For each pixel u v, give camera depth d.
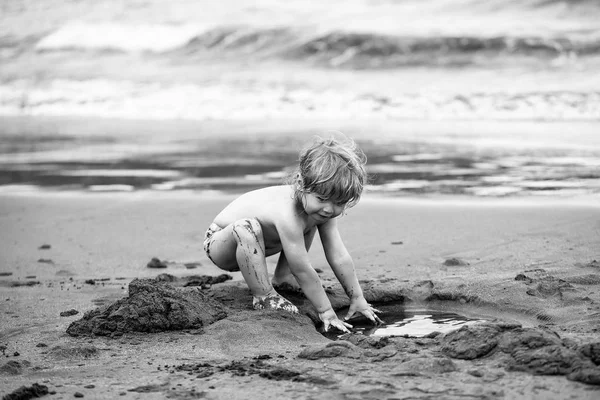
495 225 7.54
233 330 4.44
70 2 32.47
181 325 4.54
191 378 3.63
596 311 4.56
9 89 24.66
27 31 30.14
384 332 4.66
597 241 6.64
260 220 5.02
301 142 15.13
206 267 6.52
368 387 3.36
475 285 5.32
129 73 25.44
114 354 4.11
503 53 23.34
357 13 28.14
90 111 22.16
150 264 6.55
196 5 30.53
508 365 3.54
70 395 3.42
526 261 6.08
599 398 3.14
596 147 13.14
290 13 29.02
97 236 7.85
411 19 26.91
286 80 22.91
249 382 3.52
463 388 3.31
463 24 25.80
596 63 22.11
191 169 12.27
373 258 6.56
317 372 3.59
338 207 4.75
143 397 3.38
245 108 20.75
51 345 4.31
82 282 6.04
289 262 4.88
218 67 24.95
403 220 8.02
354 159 4.75
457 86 21.02
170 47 27.38
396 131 16.27
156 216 8.73
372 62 23.88
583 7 26.33
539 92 19.73
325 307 4.86
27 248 7.39
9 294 5.65
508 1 27.55
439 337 4.14
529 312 4.76
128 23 29.59
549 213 7.93
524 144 13.80
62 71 26.12
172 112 21.08
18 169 12.79
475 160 12.20
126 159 13.61
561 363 3.45
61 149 15.18
